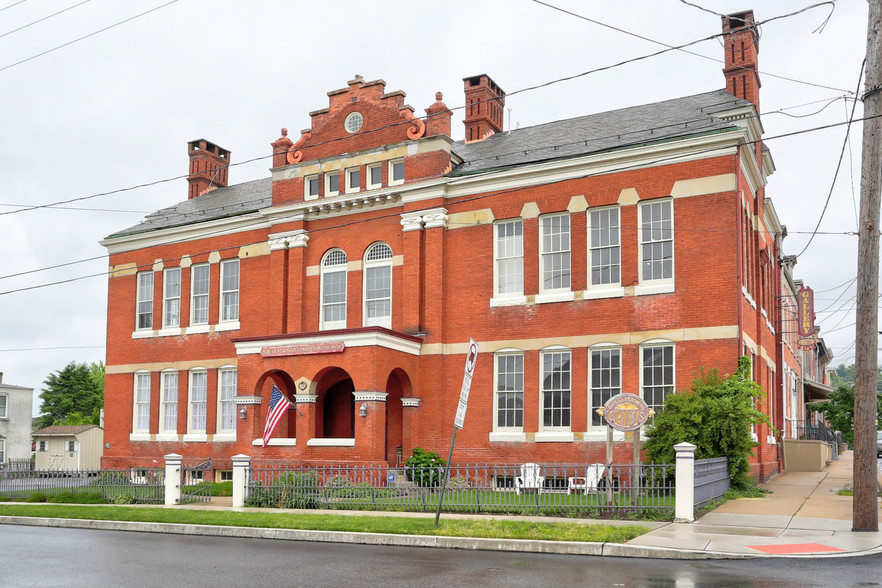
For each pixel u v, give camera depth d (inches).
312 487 881.5
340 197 1217.4
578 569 488.7
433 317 1127.0
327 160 1251.8
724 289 943.7
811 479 1112.8
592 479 929.5
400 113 1201.4
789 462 1300.4
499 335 1085.1
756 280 1112.2
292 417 1185.4
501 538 587.2
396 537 618.2
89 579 462.0
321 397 1162.0
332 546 610.5
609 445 757.9
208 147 1722.4
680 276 973.2
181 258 1413.6
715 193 962.1
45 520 804.0
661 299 981.8
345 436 1181.7
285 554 562.6
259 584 442.0
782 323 1444.4
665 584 434.9
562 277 1058.7
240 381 1153.4
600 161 1034.1
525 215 1085.1
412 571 483.5
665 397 917.8
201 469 1234.0
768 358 1214.3
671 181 990.4
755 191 1147.3
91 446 2266.2
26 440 2454.5
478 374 1091.9
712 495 792.9
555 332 1045.8
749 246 1072.2
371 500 844.6
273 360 1123.9
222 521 721.0
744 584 433.4
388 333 1061.1
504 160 1146.0
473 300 1111.0
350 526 664.4
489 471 1059.3
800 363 1806.1
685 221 976.9
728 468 875.4
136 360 1438.2
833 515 713.0
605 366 1015.0
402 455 1106.7
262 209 1288.1
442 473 947.3
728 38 1122.7
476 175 1114.7
